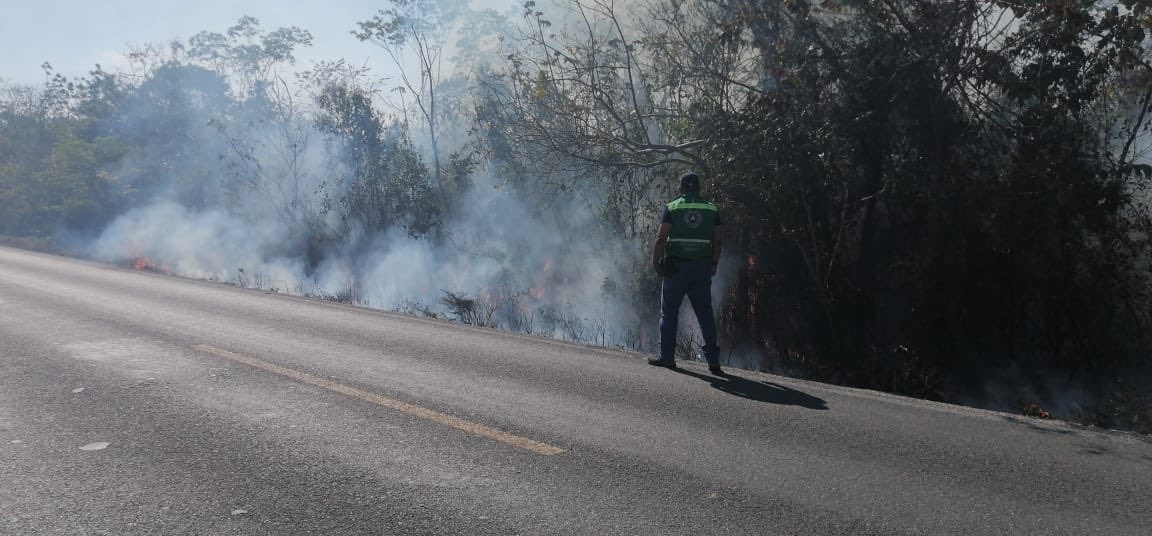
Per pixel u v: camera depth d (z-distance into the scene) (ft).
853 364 34.55
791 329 39.88
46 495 14.20
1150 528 13.60
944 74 35.47
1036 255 33.76
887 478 15.80
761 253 40.86
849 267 38.42
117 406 20.07
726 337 41.70
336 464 15.96
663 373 25.86
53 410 19.69
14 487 14.57
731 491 14.85
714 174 40.09
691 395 22.67
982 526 13.52
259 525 13.01
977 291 34.99
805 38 38.09
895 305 37.52
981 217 34.35
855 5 35.29
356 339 30.78
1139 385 30.86
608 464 16.24
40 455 16.31
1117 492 15.33
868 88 36.52
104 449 16.72
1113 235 32.65
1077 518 13.98
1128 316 33.17
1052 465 16.90
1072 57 32.91
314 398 21.09
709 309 26.66
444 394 21.86
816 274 37.60
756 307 41.24
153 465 15.78
